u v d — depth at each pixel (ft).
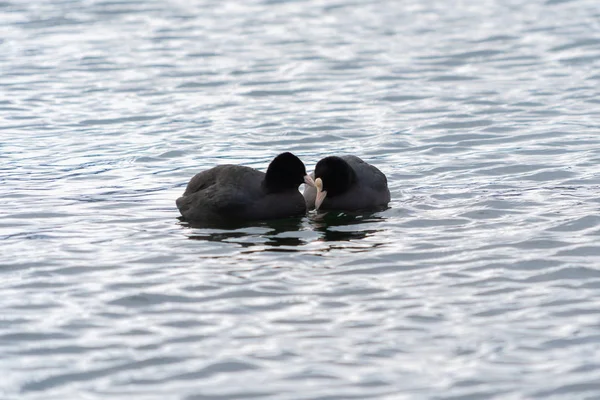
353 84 124.06
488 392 44.60
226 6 181.98
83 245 65.87
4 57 141.90
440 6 178.09
